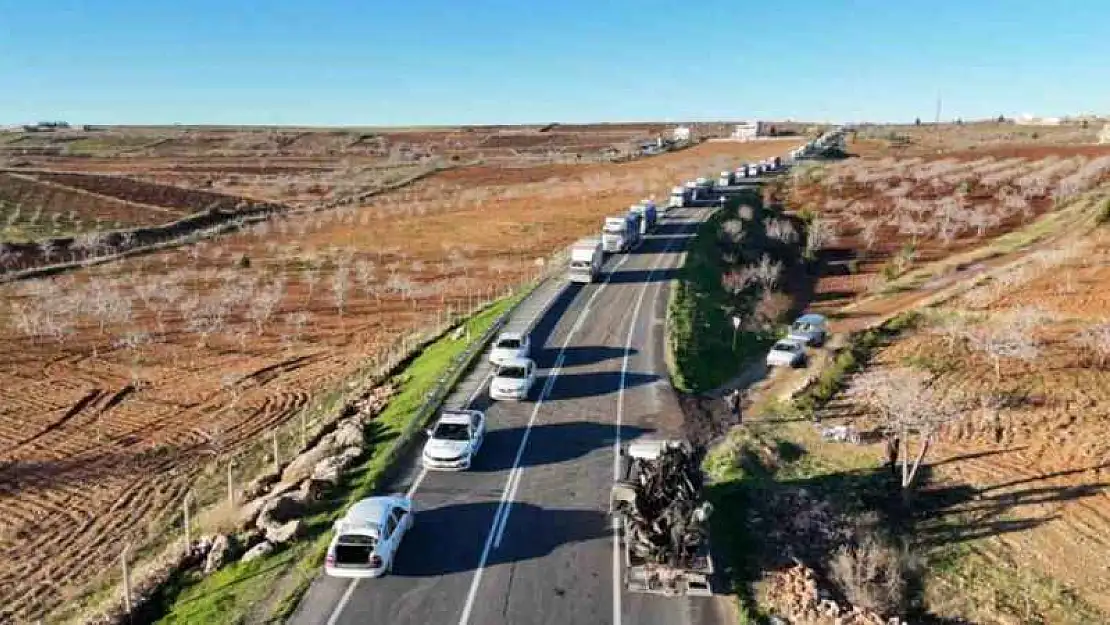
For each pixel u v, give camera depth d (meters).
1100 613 23.45
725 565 22.66
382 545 21.56
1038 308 51.84
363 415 36.09
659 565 21.05
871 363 45.66
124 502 33.06
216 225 105.81
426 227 101.25
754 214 92.62
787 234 84.94
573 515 25.44
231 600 21.02
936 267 72.31
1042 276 59.16
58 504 32.97
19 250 83.12
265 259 84.56
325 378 48.84
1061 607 23.70
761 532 25.38
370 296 69.75
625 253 70.25
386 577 21.72
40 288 68.62
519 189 130.50
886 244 85.44
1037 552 26.58
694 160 164.00
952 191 109.00
